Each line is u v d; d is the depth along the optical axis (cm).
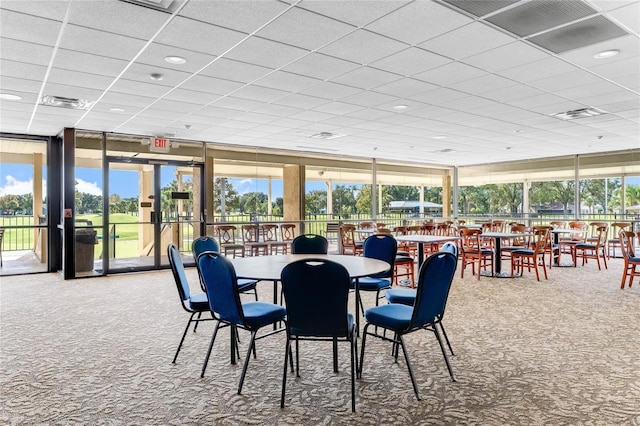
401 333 292
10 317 499
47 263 859
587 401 277
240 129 807
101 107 622
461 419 254
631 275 666
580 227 1009
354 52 408
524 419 254
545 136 885
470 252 764
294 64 441
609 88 531
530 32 361
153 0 302
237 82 503
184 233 927
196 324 436
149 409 270
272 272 332
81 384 309
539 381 309
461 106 627
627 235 676
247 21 337
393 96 571
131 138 860
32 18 327
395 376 321
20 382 312
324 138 917
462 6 314
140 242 878
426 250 952
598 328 443
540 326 451
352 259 420
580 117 702
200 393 293
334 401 280
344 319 270
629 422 250
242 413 264
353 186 1248
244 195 1025
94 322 476
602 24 344
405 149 1095
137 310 532
